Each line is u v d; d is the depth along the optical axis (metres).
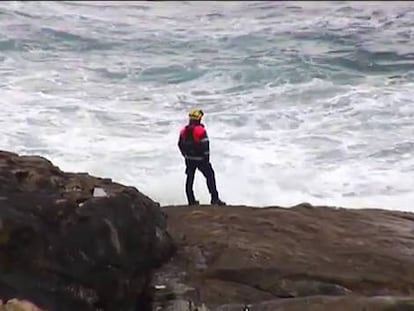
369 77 70.69
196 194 43.09
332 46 86.94
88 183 27.34
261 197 43.44
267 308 25.00
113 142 51.50
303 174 46.03
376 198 42.59
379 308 24.08
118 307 25.12
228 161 47.75
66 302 23.36
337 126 55.12
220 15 120.44
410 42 89.31
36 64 75.25
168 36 95.75
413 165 47.44
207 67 75.62
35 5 117.88
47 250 23.62
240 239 30.27
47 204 24.48
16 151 48.88
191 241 30.08
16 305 22.06
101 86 68.00
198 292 26.62
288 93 64.81
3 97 61.09
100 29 98.19
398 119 56.44
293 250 29.31
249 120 56.72
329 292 26.70
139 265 26.62
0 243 22.95
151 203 28.81
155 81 70.94
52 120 55.75
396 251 29.75
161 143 51.28
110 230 25.34
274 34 96.31
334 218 33.72
